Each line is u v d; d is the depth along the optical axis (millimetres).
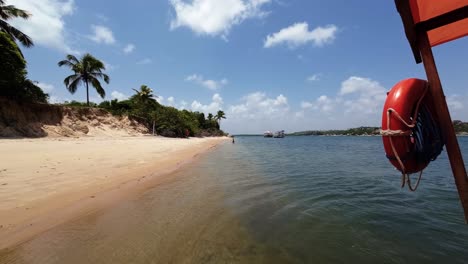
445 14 1969
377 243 3465
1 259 2725
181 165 10531
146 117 44500
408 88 2131
